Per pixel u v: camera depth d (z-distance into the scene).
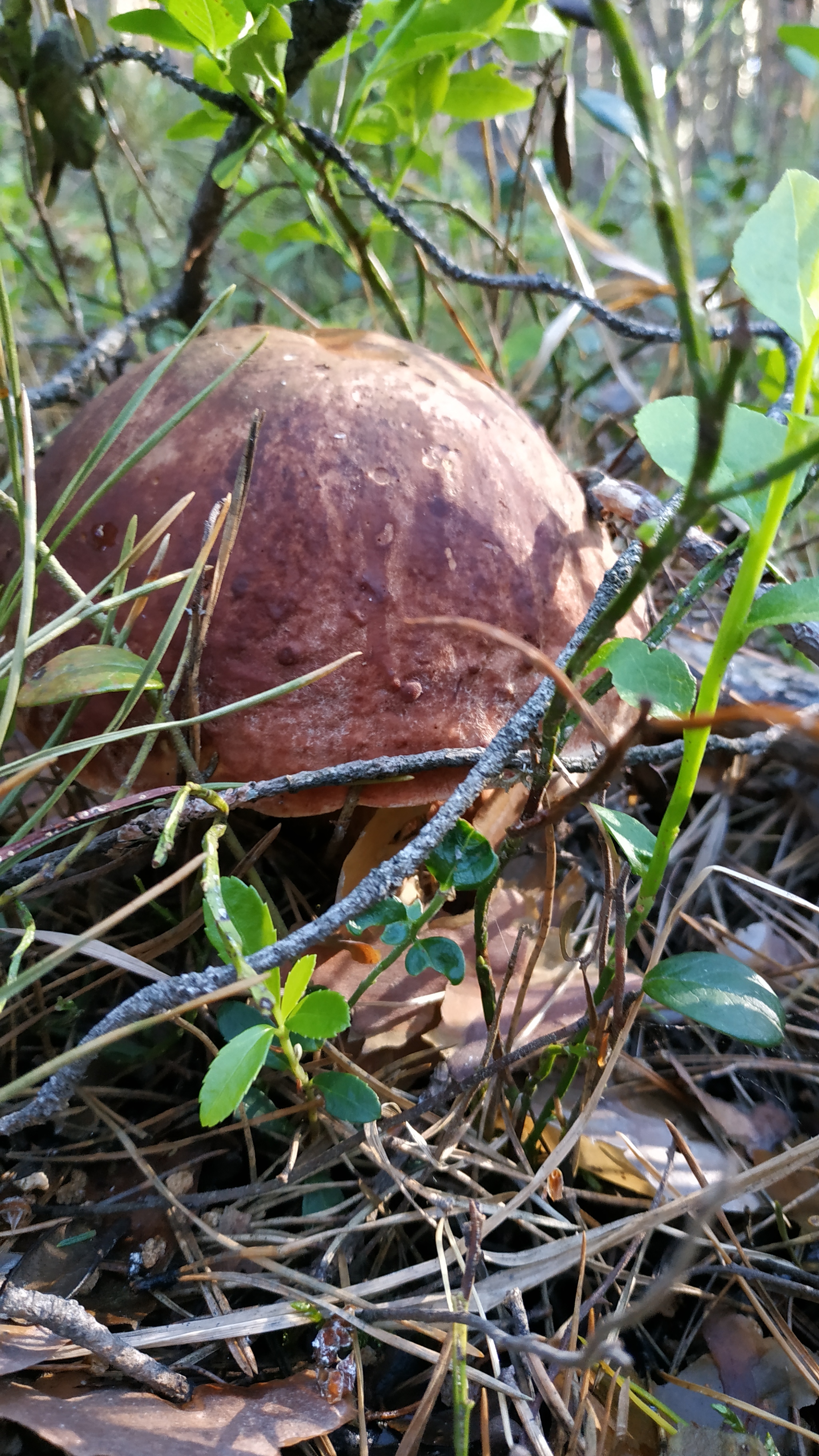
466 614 0.22
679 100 0.62
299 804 0.21
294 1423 0.16
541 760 0.17
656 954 0.20
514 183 0.43
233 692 0.20
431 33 0.28
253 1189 0.19
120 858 0.20
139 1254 0.19
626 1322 0.12
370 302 0.37
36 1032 0.22
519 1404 0.17
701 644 0.34
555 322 0.36
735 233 0.55
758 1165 0.20
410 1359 0.18
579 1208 0.21
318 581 0.21
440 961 0.19
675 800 0.16
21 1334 0.16
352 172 0.29
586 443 0.43
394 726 0.21
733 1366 0.19
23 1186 0.19
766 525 0.14
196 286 0.35
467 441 0.23
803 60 0.33
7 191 0.48
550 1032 0.22
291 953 0.16
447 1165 0.20
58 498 0.24
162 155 0.52
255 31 0.24
